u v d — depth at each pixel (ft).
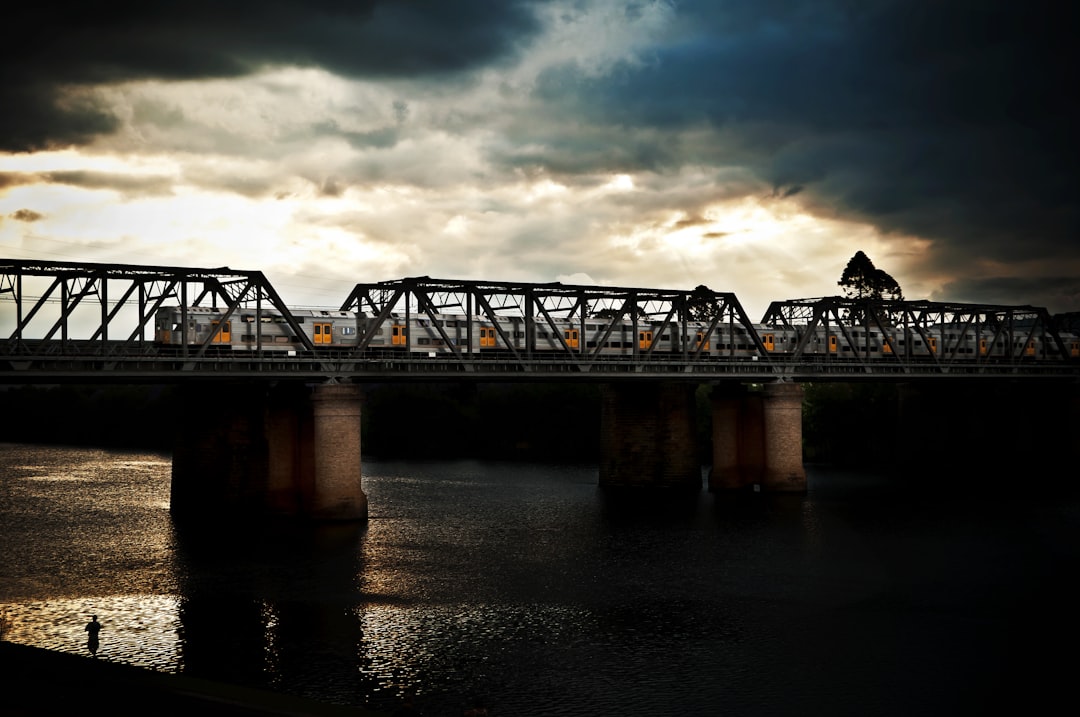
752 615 197.26
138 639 175.73
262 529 291.58
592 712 144.46
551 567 240.53
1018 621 193.57
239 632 181.06
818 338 454.40
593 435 599.57
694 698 150.82
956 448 529.86
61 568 234.17
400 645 174.70
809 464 536.01
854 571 237.25
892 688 155.63
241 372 282.56
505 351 359.46
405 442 633.61
